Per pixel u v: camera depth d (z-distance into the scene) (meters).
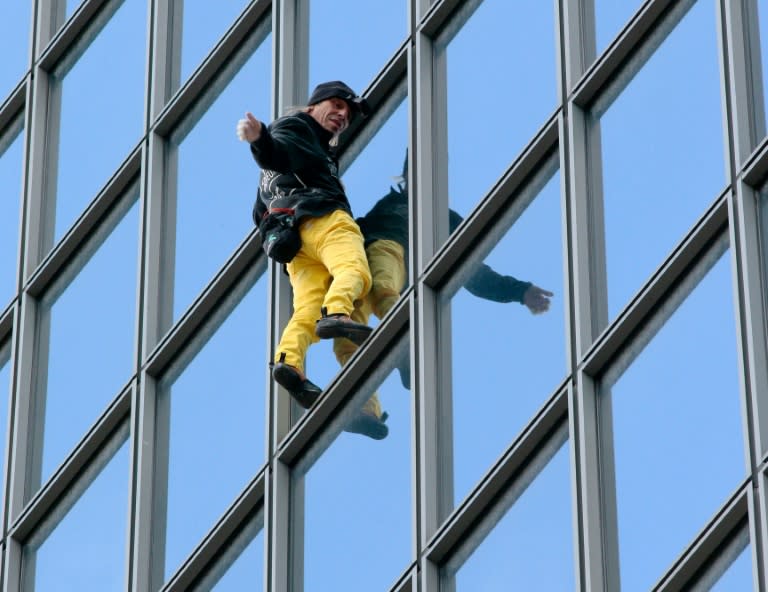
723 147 32.03
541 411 32.72
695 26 33.25
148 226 41.34
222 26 42.38
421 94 36.94
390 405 35.41
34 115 45.44
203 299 39.66
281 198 35.31
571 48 34.88
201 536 37.94
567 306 33.03
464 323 34.78
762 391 29.97
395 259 36.28
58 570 40.59
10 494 41.75
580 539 31.33
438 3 37.56
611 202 33.50
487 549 32.88
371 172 37.47
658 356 31.73
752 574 29.14
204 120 41.78
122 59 44.50
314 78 39.66
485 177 35.69
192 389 39.50
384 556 34.53
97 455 40.94
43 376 42.88
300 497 36.34
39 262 44.09
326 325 34.25
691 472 30.66
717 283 31.33
